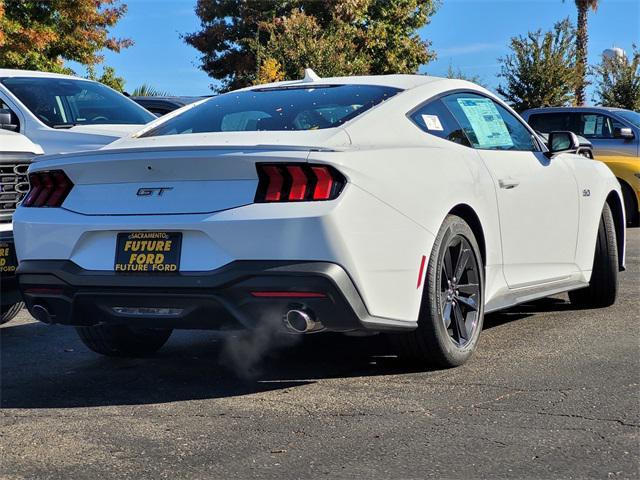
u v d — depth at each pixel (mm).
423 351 4656
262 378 4758
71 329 6320
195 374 4902
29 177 4742
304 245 4008
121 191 4410
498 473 3258
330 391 4434
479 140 5277
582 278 6266
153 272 4223
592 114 14727
